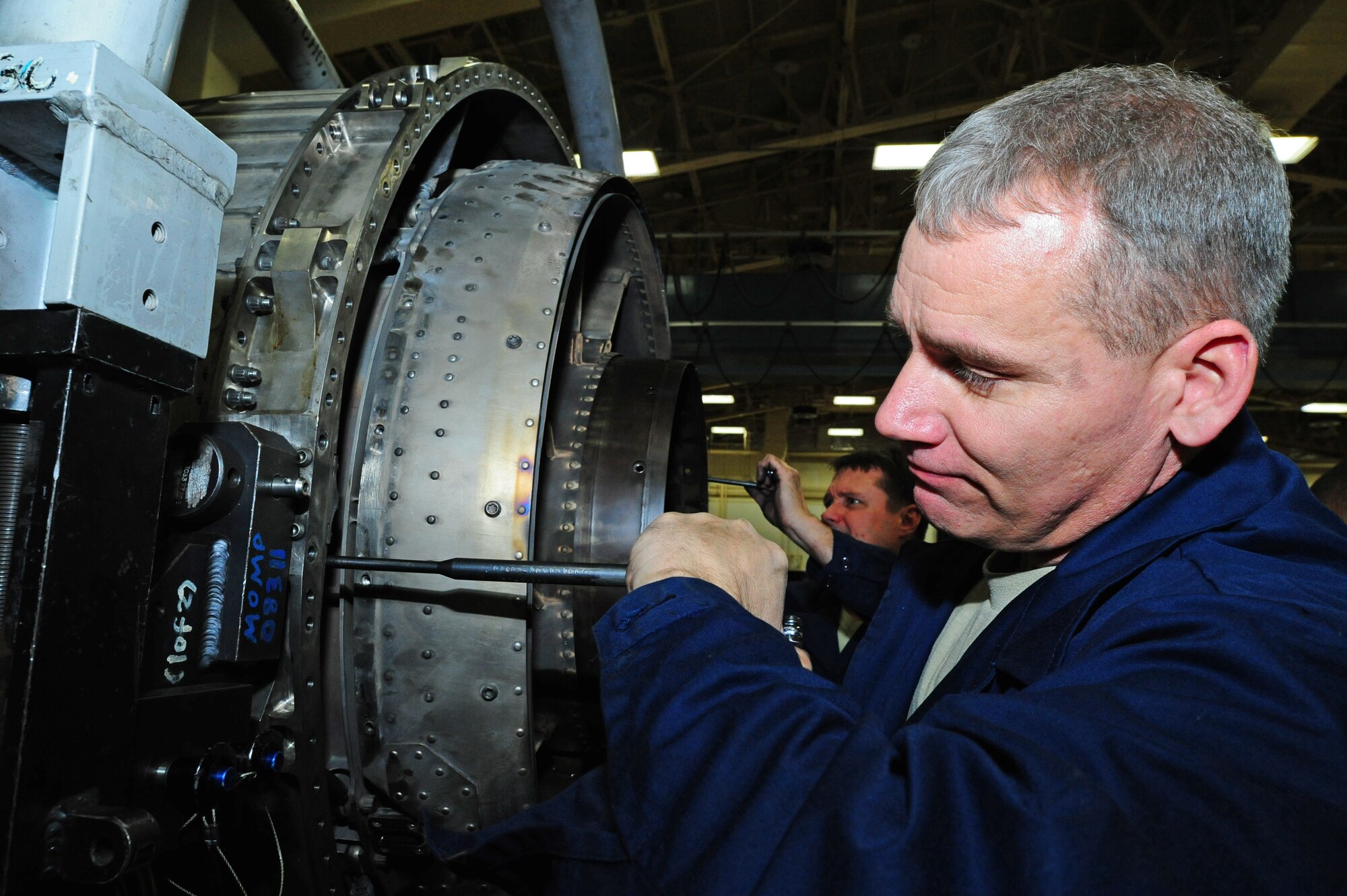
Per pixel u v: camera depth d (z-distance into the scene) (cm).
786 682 60
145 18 75
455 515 123
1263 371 878
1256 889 44
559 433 157
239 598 86
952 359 69
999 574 90
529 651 125
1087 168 61
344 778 126
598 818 77
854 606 188
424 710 125
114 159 63
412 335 134
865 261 1312
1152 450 68
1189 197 60
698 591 68
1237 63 809
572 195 150
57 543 61
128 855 62
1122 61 909
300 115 128
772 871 49
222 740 83
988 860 45
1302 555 66
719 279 873
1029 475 69
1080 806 44
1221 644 54
